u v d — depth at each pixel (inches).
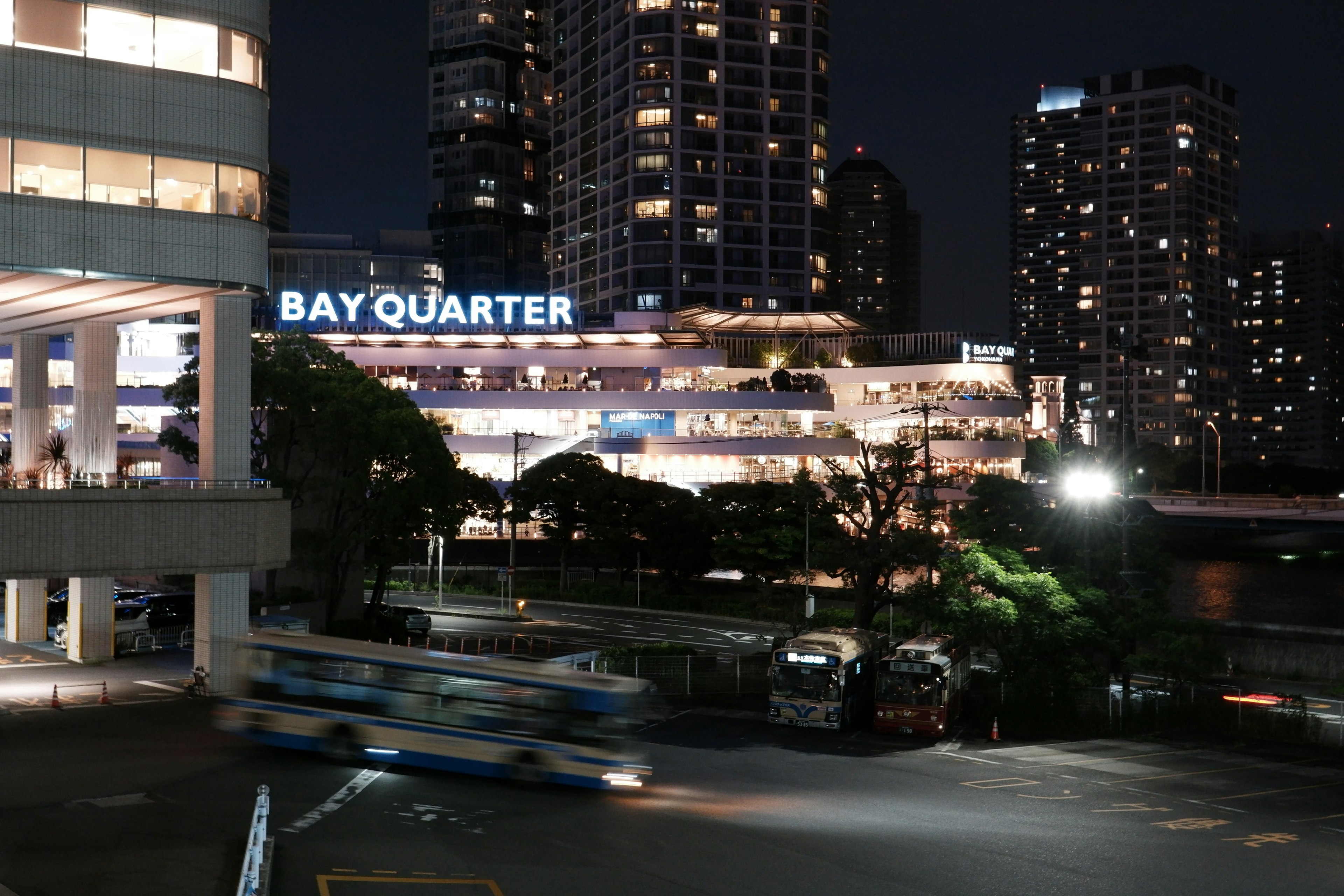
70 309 1803.6
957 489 4313.5
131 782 1116.5
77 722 1435.8
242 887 661.9
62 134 1513.3
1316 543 6417.3
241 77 1669.5
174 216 1589.6
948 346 5679.1
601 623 2888.8
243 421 1722.4
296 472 2336.4
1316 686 2431.1
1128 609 1990.7
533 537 4443.9
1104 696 1920.5
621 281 7416.3
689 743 1583.4
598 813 1099.3
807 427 5009.8
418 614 2596.0
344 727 1231.5
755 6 7470.5
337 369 2336.4
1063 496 2151.8
